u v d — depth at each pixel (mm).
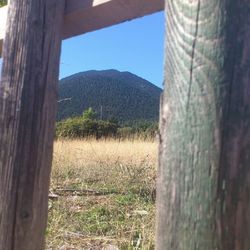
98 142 11750
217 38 1104
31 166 1756
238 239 1057
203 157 1089
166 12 1218
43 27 1813
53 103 1830
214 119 1088
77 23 1913
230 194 1064
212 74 1101
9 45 1826
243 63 1096
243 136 1083
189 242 1082
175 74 1157
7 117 1789
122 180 6770
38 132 1775
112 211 4863
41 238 1787
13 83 1797
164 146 1154
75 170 7863
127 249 3525
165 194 1134
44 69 1803
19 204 1740
